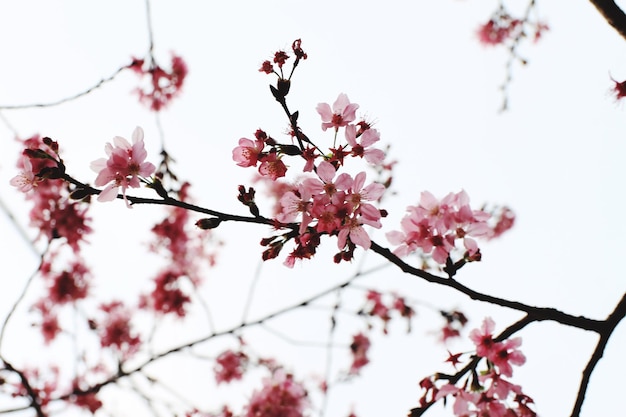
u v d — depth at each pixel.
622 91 3.53
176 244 6.66
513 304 2.47
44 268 6.29
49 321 6.58
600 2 3.14
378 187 2.18
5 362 4.41
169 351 5.33
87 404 6.21
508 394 2.50
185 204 2.23
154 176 2.25
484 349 2.51
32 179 2.34
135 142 2.29
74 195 2.25
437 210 2.36
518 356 2.48
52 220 5.02
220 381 6.51
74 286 6.38
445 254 2.33
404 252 2.40
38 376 6.36
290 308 5.29
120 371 5.41
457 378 2.55
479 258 2.32
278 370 4.79
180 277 6.87
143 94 6.15
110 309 7.07
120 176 2.25
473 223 2.33
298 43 2.24
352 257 2.19
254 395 4.68
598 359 2.65
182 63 6.12
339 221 2.10
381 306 6.92
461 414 2.53
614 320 2.62
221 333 5.32
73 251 5.08
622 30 3.11
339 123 2.28
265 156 2.22
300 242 2.20
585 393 2.67
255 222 2.23
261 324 5.31
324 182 2.15
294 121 2.20
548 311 2.53
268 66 2.23
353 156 2.21
